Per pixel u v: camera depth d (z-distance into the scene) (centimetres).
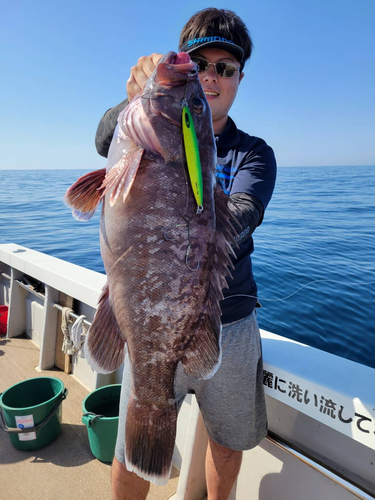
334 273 626
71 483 217
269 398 192
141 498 164
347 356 387
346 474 163
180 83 117
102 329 126
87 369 311
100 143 151
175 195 116
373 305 496
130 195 116
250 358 161
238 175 154
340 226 1120
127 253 117
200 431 197
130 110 118
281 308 489
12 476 220
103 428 228
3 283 437
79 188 119
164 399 129
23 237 1055
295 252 775
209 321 125
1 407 245
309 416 171
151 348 123
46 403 243
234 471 169
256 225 140
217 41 155
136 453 130
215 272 124
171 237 117
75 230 1172
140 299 119
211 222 121
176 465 233
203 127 121
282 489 180
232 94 166
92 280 296
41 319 372
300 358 182
